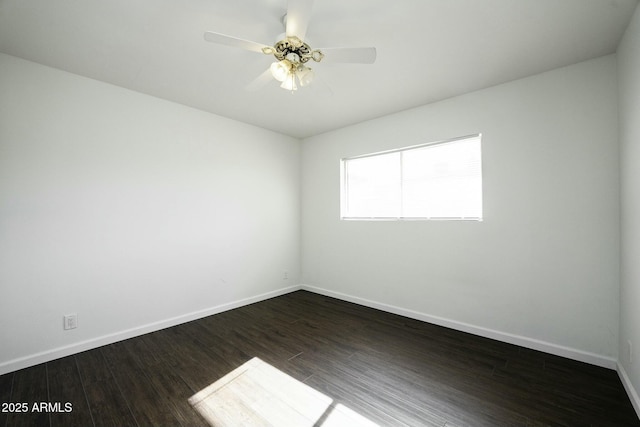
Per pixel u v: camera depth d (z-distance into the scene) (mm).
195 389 1833
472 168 2744
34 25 1726
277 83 2504
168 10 1611
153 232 2760
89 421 1547
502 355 2252
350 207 3785
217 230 3275
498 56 2080
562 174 2223
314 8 1582
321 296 3934
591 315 2107
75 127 2320
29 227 2107
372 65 2201
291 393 1795
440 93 2705
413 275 3088
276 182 3947
